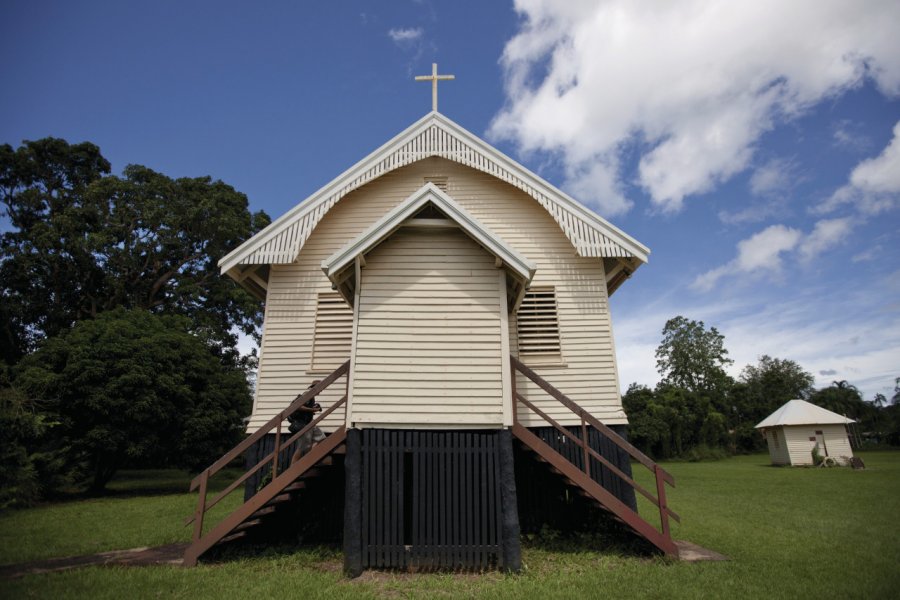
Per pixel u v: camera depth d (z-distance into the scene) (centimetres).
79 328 2223
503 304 894
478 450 846
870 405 7712
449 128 1313
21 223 3175
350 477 815
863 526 1171
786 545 970
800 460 4025
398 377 852
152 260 3303
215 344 3475
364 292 895
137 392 2081
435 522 816
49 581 725
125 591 678
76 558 913
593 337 1179
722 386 7300
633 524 870
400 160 1277
